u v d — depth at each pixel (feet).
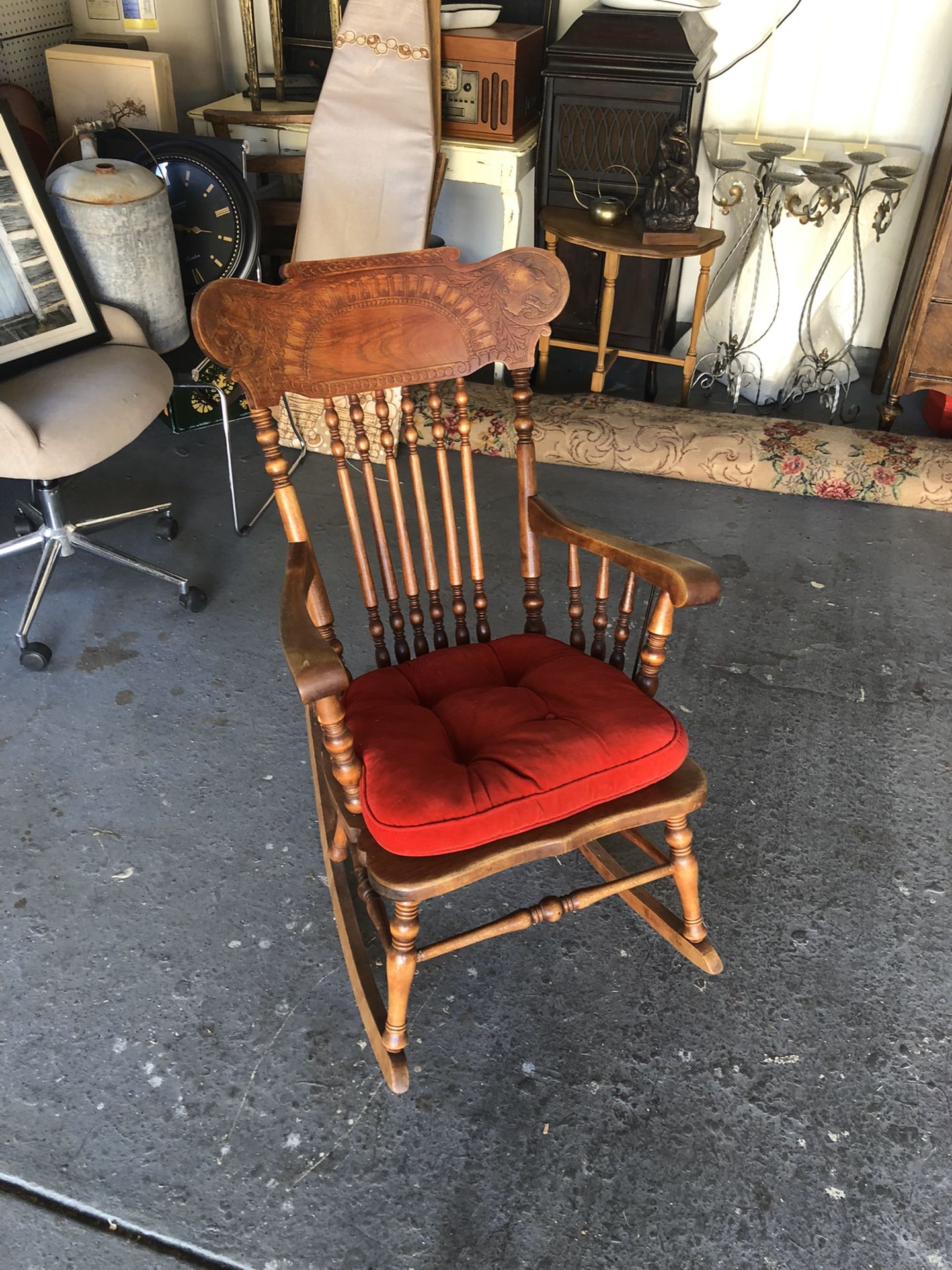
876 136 10.75
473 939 4.47
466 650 5.28
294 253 9.67
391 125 9.11
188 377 8.31
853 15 10.12
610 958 5.36
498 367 11.12
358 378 4.83
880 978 5.27
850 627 7.87
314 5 10.66
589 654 5.30
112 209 7.61
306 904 5.63
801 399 11.12
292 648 3.86
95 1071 4.79
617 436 9.86
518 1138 4.55
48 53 9.93
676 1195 4.34
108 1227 4.23
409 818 4.03
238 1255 4.14
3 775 6.39
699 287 9.95
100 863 5.83
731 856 5.92
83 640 7.57
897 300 11.03
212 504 9.26
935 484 9.27
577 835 4.23
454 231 12.33
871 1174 4.42
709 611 7.99
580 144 10.00
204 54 11.51
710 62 9.99
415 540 8.82
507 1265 4.10
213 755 6.60
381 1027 4.74
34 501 8.88
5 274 7.30
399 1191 4.35
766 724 6.88
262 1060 4.85
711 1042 4.95
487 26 9.91
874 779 6.48
